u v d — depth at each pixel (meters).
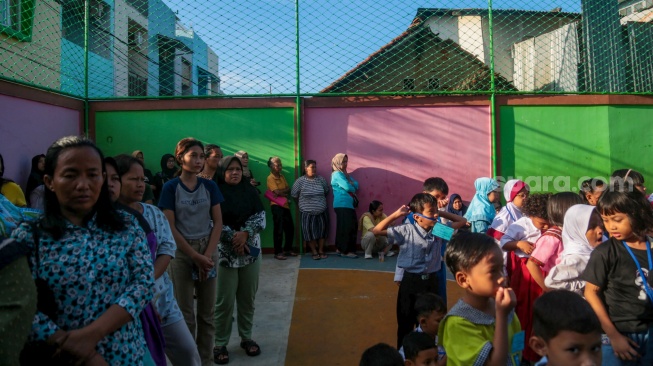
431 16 11.54
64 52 9.62
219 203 4.46
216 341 4.82
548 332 2.21
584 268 3.39
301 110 9.23
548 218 4.14
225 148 9.24
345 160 9.03
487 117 9.36
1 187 4.81
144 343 2.58
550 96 9.36
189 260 4.23
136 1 12.75
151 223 3.44
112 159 3.10
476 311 2.54
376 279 7.38
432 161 9.34
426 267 4.41
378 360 2.91
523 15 11.60
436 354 3.06
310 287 7.02
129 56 12.58
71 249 2.22
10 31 8.13
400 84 11.86
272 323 5.73
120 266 2.31
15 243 1.88
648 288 2.91
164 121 9.20
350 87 11.70
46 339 2.08
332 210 9.27
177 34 14.59
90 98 9.10
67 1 9.90
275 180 8.98
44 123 8.12
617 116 9.44
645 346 2.92
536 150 9.35
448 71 11.98
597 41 10.15
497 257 2.46
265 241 9.20
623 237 3.00
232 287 4.76
